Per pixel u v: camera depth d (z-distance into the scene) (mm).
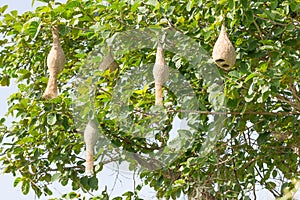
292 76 8398
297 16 9117
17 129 10508
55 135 10234
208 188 10219
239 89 8539
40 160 10742
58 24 8734
